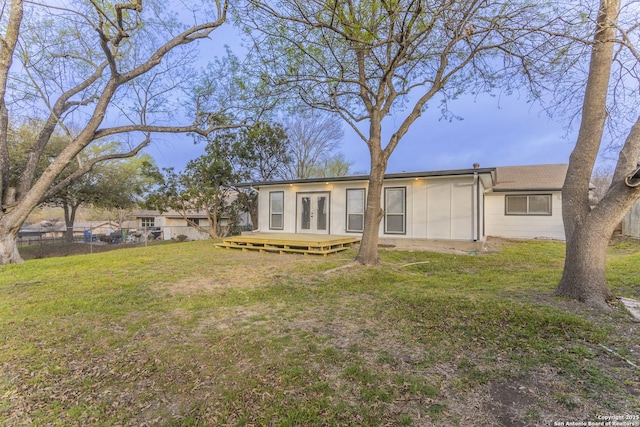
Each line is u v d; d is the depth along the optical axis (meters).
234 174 17.34
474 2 4.49
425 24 4.93
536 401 2.09
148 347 3.05
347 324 3.57
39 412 2.10
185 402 2.18
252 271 6.63
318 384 2.34
